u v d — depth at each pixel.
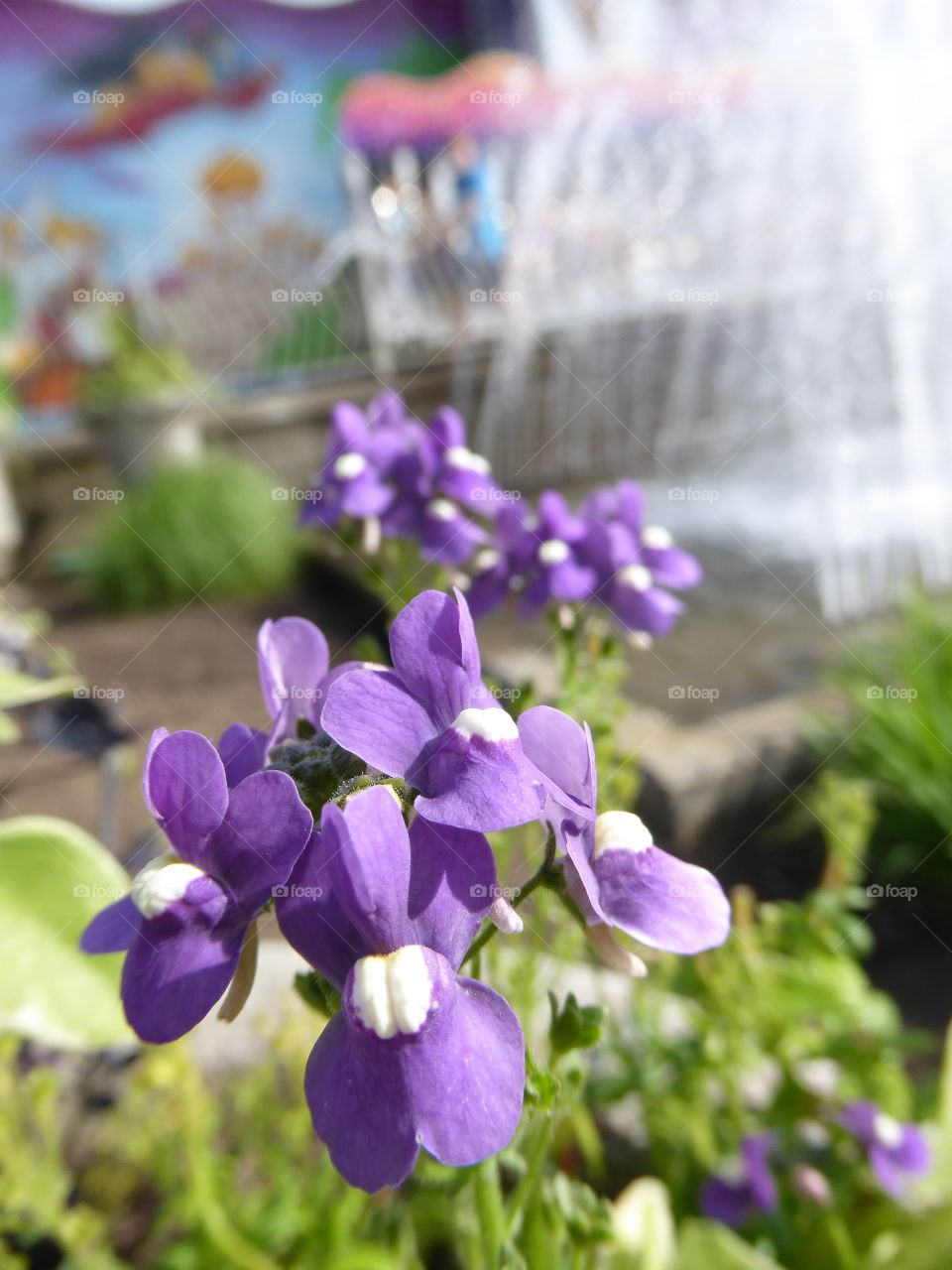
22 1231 2.10
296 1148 2.18
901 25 8.84
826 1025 2.47
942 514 6.70
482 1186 1.24
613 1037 2.29
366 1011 0.93
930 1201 2.15
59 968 2.04
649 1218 1.98
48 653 4.16
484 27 10.23
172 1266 2.06
